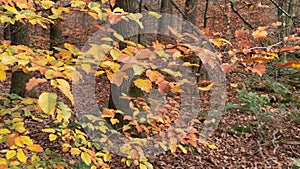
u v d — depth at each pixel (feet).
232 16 30.73
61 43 28.45
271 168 18.83
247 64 6.66
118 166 15.15
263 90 26.58
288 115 24.41
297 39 6.80
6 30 20.17
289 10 25.13
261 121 23.52
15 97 8.89
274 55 6.27
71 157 13.25
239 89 26.07
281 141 21.58
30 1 7.39
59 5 8.08
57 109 7.42
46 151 8.56
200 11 40.55
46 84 25.16
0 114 7.82
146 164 9.05
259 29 6.77
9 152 6.79
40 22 7.04
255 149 20.74
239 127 22.76
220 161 18.97
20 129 7.13
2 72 5.90
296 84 27.58
